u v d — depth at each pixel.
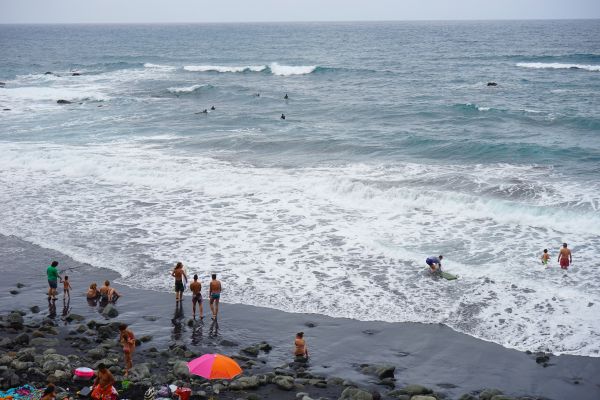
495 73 83.44
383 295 19.50
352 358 16.22
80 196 30.09
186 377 14.87
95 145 40.41
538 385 14.84
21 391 13.66
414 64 99.19
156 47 162.38
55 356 15.48
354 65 98.00
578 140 39.34
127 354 15.11
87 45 178.38
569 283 19.84
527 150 35.91
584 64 93.38
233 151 38.75
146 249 23.47
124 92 67.19
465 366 15.74
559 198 27.42
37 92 66.38
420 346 16.70
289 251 23.02
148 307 19.19
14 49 158.00
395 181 31.08
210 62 108.44
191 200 29.25
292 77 81.69
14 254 23.30
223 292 20.00
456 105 52.34
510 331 17.25
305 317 18.38
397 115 50.22
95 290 20.02
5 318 18.14
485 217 25.91
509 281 20.09
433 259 20.72
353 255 22.56
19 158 36.31
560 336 16.88
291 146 39.47
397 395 14.26
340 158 36.66
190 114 52.34
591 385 14.79
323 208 27.77
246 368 15.54
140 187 31.42
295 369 15.60
